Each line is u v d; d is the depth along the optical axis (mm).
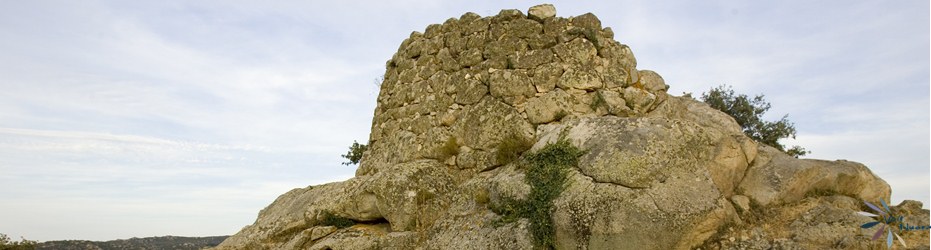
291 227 13766
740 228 10297
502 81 13547
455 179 13391
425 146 14180
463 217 11805
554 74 13375
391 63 16578
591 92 13352
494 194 11484
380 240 12039
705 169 10609
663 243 9562
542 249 10172
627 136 10773
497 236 10672
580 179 10547
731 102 19516
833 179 11586
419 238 11953
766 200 11086
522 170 11586
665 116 13617
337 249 12125
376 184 12711
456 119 13977
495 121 13250
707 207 9852
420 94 14867
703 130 11289
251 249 13969
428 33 15383
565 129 11766
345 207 13188
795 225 10367
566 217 10117
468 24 14602
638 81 13906
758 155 11914
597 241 9750
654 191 9977
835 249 9672
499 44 13961
